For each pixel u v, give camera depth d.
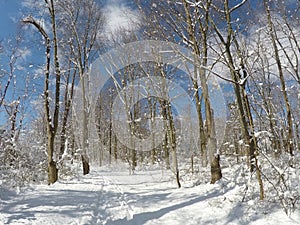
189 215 6.50
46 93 12.81
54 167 12.77
